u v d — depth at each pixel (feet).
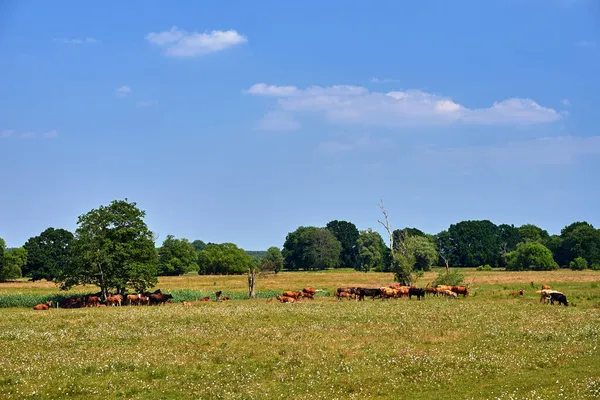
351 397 66.13
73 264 211.82
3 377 74.59
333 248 620.49
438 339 97.96
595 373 73.87
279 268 592.19
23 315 148.25
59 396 67.72
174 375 76.13
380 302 174.19
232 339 100.22
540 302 168.04
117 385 71.67
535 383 70.18
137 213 221.05
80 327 118.42
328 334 104.37
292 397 66.18
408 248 245.24
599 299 177.37
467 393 67.05
